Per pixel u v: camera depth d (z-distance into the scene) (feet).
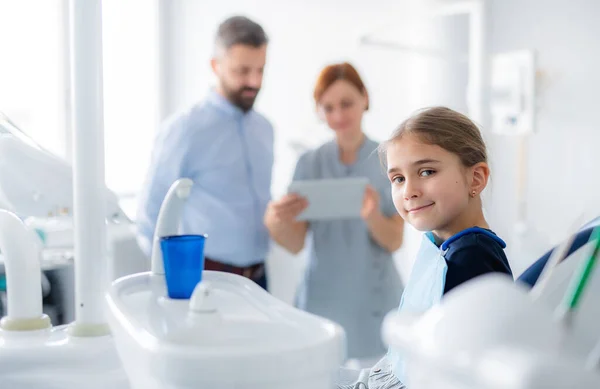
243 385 1.85
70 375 2.86
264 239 6.93
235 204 6.65
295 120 9.47
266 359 1.86
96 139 3.06
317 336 2.08
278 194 9.53
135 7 9.64
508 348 1.41
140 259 8.16
